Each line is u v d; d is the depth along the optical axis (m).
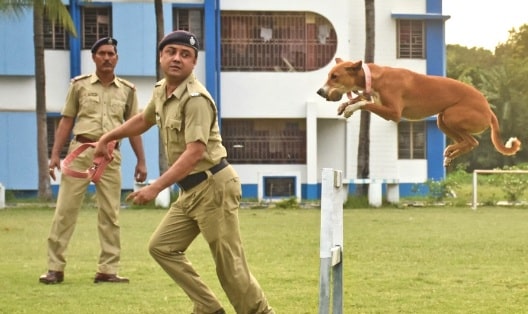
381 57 27.27
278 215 19.00
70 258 11.13
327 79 7.41
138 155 9.23
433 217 18.48
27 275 9.58
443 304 7.84
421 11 27.36
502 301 8.02
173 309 7.54
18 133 25.91
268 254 11.45
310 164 26.48
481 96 7.25
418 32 27.45
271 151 26.86
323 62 26.80
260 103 26.64
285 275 9.51
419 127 27.39
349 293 8.38
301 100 26.75
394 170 27.30
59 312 7.45
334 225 5.14
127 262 10.66
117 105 9.09
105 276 9.06
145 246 12.47
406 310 7.55
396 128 27.22
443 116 7.24
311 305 7.71
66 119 9.14
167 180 5.98
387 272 9.84
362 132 23.75
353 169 27.28
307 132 26.50
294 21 26.72
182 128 6.21
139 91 26.41
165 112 6.29
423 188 27.22
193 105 6.12
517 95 49.22
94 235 14.04
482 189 29.86
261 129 26.89
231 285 6.36
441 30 27.45
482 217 18.53
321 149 27.39
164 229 6.40
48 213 19.53
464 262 10.77
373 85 7.24
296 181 25.61
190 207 6.29
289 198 22.80
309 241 13.12
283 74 26.67
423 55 27.45
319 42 26.78
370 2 23.27
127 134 6.72
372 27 23.31
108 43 9.02
